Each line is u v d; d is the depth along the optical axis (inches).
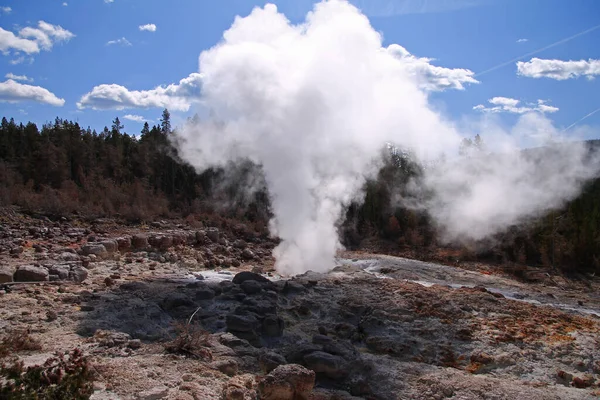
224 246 842.2
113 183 1337.4
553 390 323.0
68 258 578.9
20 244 656.4
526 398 300.8
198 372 286.4
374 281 550.0
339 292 499.5
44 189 1160.8
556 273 911.7
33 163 1392.7
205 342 339.9
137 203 1130.0
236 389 257.8
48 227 837.2
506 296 626.5
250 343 372.5
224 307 431.8
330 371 311.0
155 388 254.4
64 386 202.1
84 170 1455.5
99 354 305.3
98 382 256.1
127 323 373.7
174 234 785.6
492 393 304.8
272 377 255.9
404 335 409.7
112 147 1547.7
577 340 409.4
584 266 963.3
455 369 359.6
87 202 1093.1
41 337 333.1
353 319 442.0
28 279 480.4
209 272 637.9
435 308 458.0
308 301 467.8
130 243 711.1
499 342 397.7
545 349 389.7
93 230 858.8
